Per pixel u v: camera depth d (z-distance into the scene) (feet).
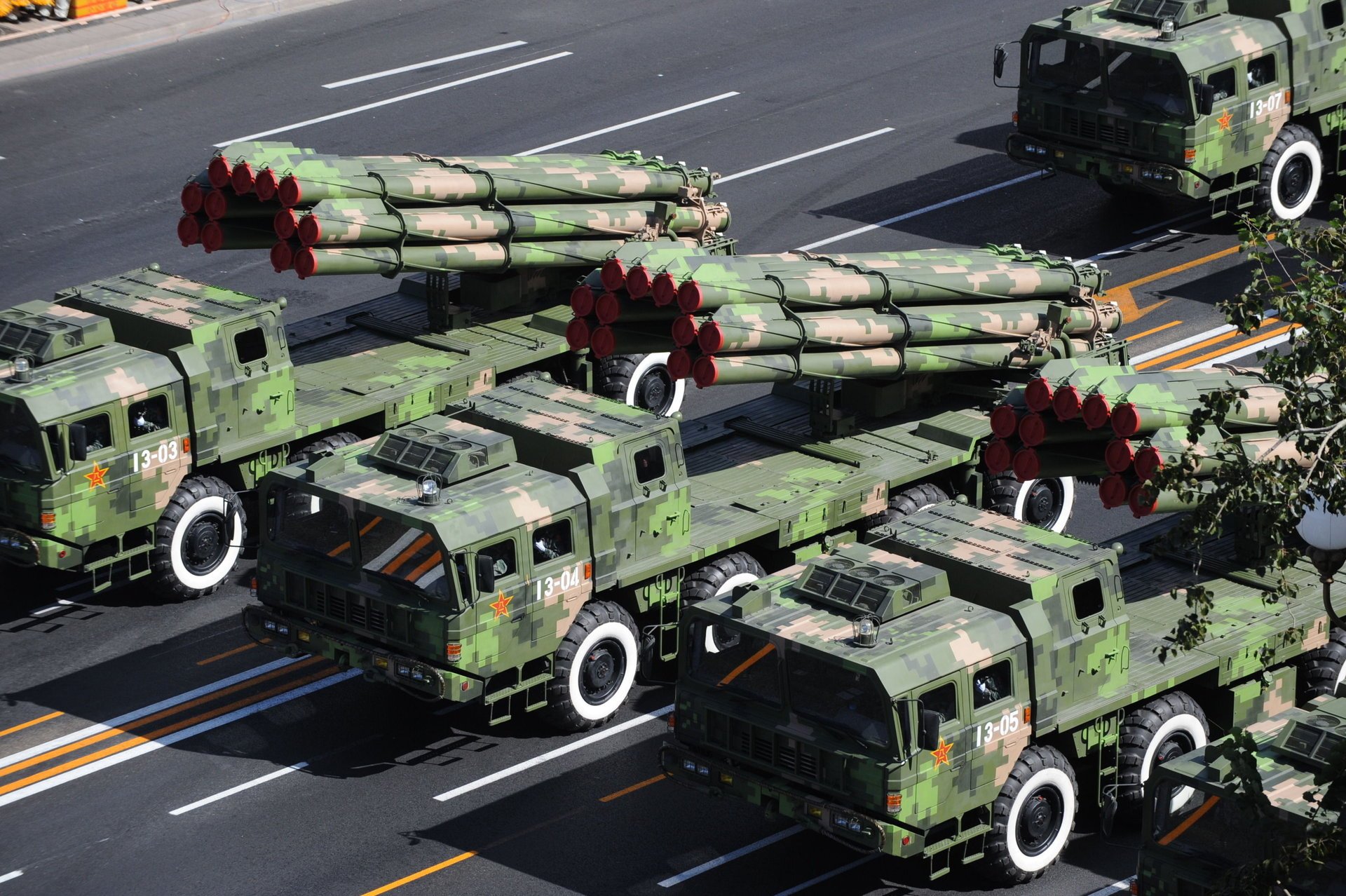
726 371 282.36
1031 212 437.17
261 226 319.06
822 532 295.28
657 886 244.63
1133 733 252.62
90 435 294.87
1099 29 408.67
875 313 300.20
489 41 526.16
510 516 262.67
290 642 273.13
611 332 286.25
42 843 252.83
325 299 398.83
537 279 357.00
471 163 336.70
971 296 309.42
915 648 232.32
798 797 234.58
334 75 504.43
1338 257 213.66
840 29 533.14
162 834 254.47
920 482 309.83
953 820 237.45
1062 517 323.57
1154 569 282.36
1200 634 214.90
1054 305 317.42
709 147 465.88
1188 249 420.36
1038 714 242.37
